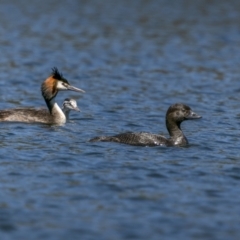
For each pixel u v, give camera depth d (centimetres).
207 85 3203
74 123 2369
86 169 1759
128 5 6069
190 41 4525
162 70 3578
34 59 3800
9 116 2344
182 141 2025
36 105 2728
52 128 2261
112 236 1367
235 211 1502
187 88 3123
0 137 2094
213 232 1395
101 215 1463
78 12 5678
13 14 5475
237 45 4431
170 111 2030
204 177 1722
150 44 4384
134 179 1691
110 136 2034
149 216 1464
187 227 1415
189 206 1523
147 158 1867
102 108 2662
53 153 1898
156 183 1666
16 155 1878
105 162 1819
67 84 2456
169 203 1539
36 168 1762
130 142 1989
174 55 4034
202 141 2102
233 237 1375
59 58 3866
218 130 2284
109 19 5366
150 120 2456
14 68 3538
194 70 3594
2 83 3148
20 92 2973
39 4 6038
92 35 4672
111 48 4225
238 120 2472
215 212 1495
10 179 1672
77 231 1386
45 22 5156
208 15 5612
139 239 1355
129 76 3400
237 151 1989
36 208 1491
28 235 1365
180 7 5984
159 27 5050
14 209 1482
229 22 5309
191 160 1867
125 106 2711
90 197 1562
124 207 1509
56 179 1677
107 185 1639
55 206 1505
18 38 4466
